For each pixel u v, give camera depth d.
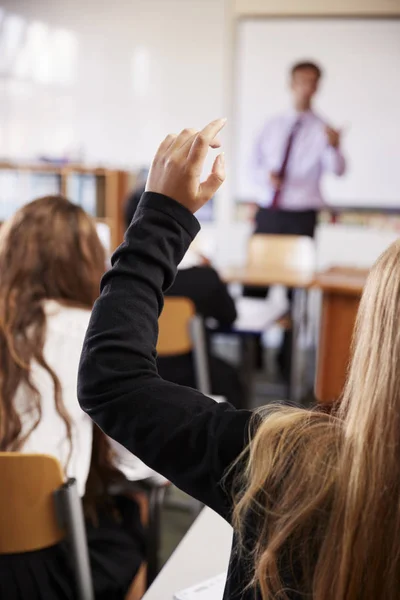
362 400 0.53
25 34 6.02
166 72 5.88
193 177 0.62
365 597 0.51
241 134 5.85
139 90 5.94
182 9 5.77
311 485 0.52
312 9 5.59
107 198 4.35
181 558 1.00
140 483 1.57
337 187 5.75
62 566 1.19
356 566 0.51
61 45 5.98
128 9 5.85
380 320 0.53
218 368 3.02
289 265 4.48
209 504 0.57
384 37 5.53
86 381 0.59
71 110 6.06
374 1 5.50
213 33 5.77
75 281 1.40
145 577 1.60
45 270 1.37
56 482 1.10
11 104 6.14
